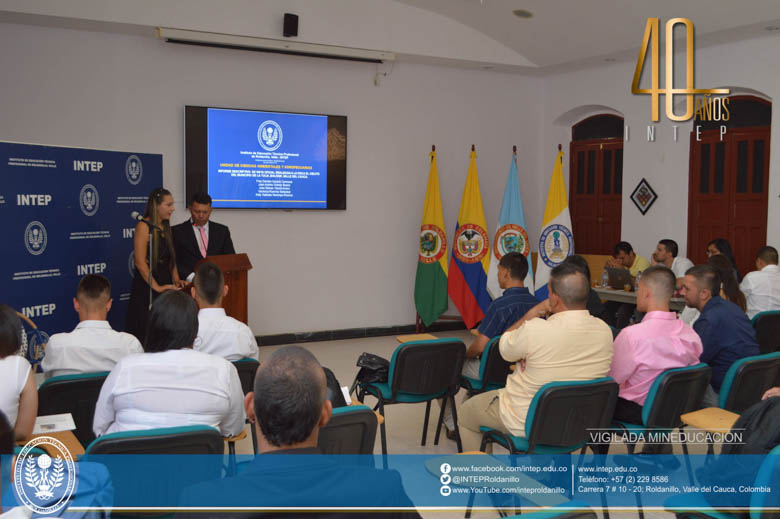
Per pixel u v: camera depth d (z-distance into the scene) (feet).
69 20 18.98
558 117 27.14
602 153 26.61
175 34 19.95
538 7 21.18
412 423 14.74
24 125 19.51
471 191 25.00
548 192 26.96
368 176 24.54
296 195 23.16
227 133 21.91
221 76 21.89
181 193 21.63
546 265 24.88
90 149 15.30
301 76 23.12
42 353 14.21
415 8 23.35
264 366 4.30
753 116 21.58
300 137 23.02
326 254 24.06
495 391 10.16
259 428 4.26
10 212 13.39
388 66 24.52
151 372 7.07
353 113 24.11
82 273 15.23
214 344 9.94
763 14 18.33
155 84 21.01
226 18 20.74
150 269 13.97
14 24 19.25
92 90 20.22
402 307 25.52
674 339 9.96
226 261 15.19
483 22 23.48
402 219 25.25
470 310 24.86
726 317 11.03
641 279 10.33
